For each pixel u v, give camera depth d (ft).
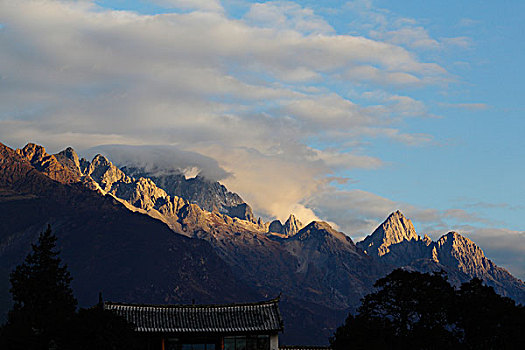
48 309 403.95
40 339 363.15
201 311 426.92
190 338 416.05
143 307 419.13
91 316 365.40
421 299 444.96
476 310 440.04
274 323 422.82
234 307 431.84
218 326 416.87
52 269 449.48
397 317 452.35
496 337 434.71
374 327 431.84
